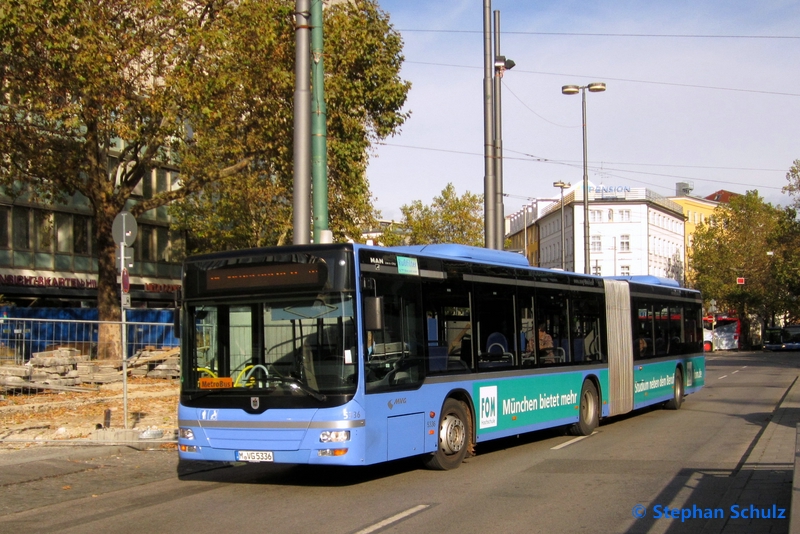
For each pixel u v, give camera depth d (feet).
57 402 55.72
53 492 34.24
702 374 77.61
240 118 83.41
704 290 301.84
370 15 86.63
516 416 43.98
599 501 30.42
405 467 39.63
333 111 81.87
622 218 293.23
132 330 62.28
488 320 42.39
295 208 43.93
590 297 54.34
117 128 74.28
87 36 69.56
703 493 31.76
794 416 60.85
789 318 330.75
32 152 81.76
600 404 54.34
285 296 33.35
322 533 25.80
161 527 27.32
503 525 26.55
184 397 34.50
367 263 33.65
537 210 361.71
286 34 77.15
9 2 66.64
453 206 189.47
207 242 147.95
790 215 229.66
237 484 35.94
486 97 70.85
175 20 75.25
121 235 50.93
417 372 35.99
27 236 126.52
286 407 32.42
